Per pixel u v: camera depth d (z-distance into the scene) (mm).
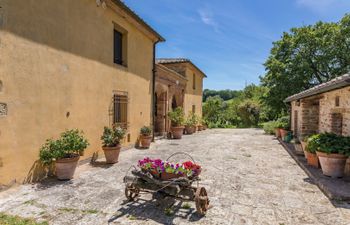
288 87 17703
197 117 19234
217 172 6285
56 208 3852
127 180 4047
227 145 11336
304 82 17516
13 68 4613
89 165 6773
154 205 4008
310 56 18500
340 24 17891
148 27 9992
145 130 10352
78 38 6492
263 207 4031
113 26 8289
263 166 6996
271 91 18719
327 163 5523
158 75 13008
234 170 6508
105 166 6688
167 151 9414
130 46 9555
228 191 4816
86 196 4383
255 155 8781
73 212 3715
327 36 17875
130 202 4125
